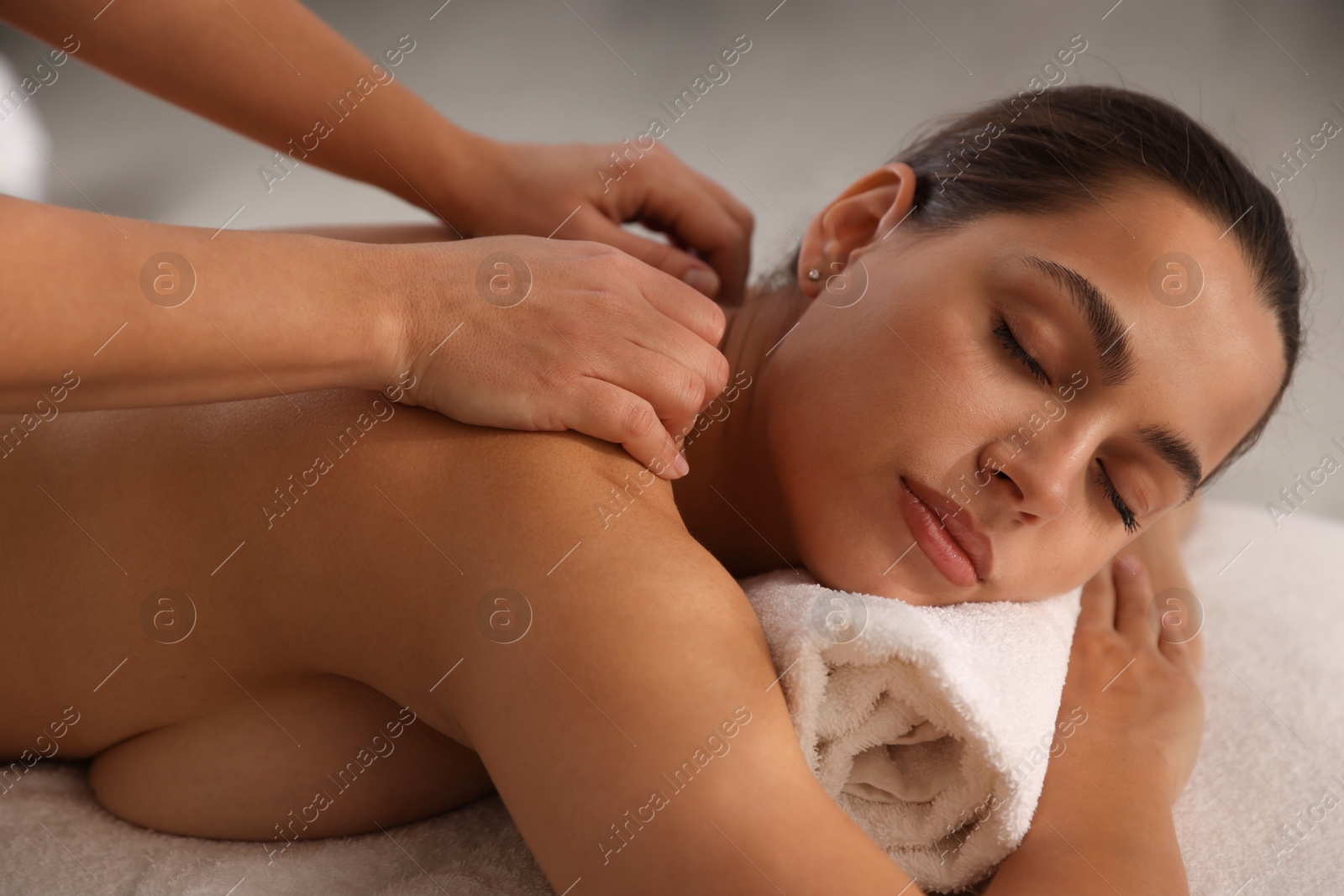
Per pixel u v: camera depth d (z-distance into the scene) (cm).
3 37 244
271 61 93
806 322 83
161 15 87
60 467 74
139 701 75
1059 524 78
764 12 288
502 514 63
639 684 56
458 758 77
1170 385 75
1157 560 109
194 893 69
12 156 224
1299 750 91
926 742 69
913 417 75
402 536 65
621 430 67
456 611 62
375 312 64
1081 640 92
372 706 74
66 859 71
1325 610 112
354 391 71
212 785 75
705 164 234
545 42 279
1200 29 274
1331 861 79
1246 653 104
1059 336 74
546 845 57
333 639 69
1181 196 79
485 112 254
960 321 76
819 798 58
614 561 61
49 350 53
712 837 54
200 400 61
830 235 92
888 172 92
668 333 70
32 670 75
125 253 56
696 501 87
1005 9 288
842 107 255
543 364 67
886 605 67
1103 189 79
